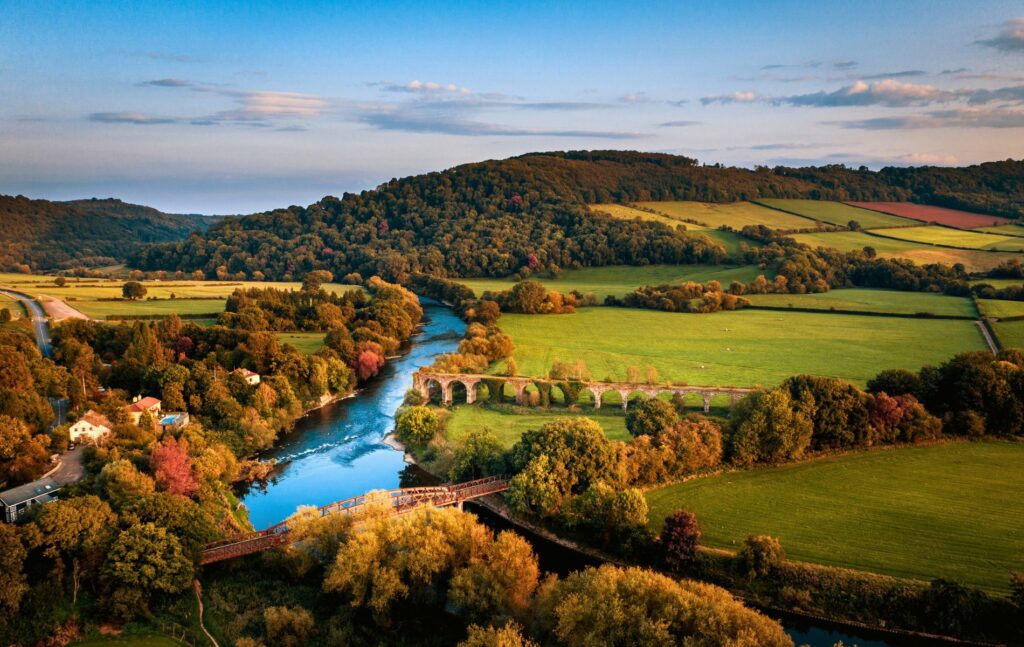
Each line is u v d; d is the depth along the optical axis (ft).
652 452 302.45
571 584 200.75
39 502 250.16
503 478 311.06
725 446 320.50
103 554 223.92
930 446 339.57
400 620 219.41
